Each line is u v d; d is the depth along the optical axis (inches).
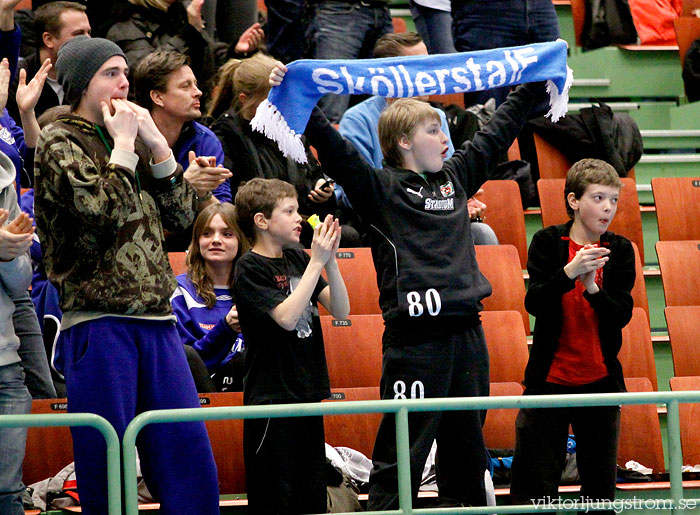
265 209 503.5
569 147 900.6
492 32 942.4
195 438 434.0
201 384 569.3
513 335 679.7
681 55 1069.1
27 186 625.6
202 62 839.1
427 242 481.1
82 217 407.5
